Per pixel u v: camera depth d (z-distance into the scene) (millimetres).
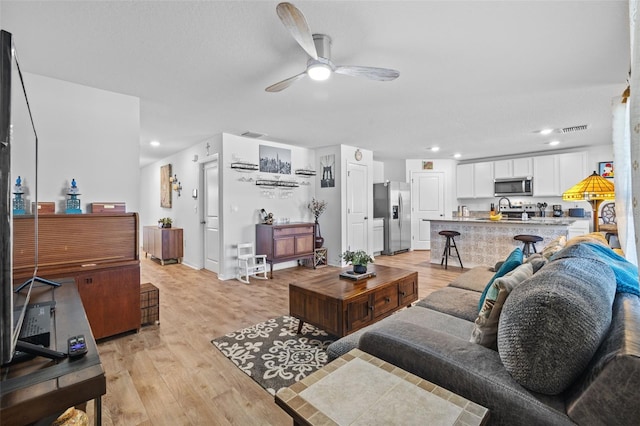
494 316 1251
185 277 4789
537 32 1954
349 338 1649
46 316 1197
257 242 5051
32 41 2027
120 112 2945
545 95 3066
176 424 1580
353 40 2049
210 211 5223
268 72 2510
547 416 831
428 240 7359
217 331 2707
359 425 795
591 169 5648
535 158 6195
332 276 2838
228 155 4699
